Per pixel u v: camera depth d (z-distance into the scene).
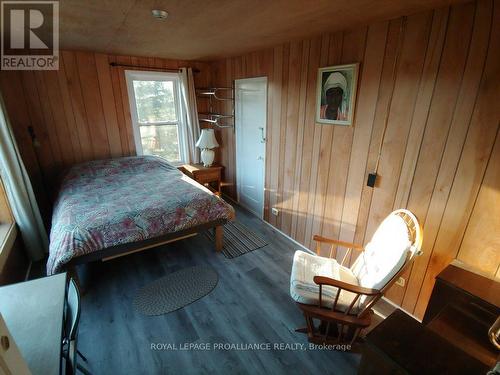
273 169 3.22
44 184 3.25
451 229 1.71
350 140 2.24
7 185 2.36
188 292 2.27
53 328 1.07
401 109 1.84
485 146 1.49
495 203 1.49
